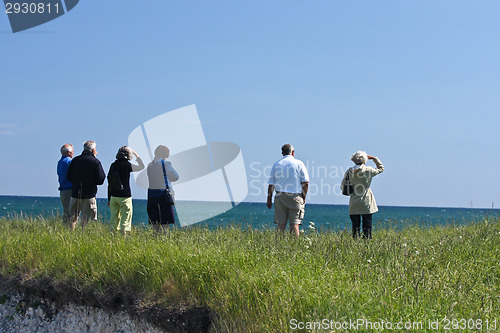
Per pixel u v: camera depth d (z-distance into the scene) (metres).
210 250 7.79
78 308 7.59
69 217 11.48
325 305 5.50
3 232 10.56
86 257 8.23
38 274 8.30
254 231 10.18
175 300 6.84
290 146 10.84
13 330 7.62
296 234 10.45
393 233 11.02
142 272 7.48
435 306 5.50
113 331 7.11
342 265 7.28
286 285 6.04
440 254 8.16
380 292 5.87
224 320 5.99
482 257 8.16
